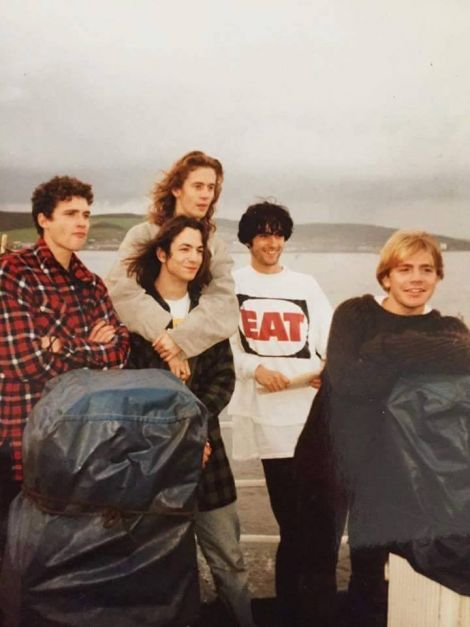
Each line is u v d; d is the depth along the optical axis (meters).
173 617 1.68
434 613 1.91
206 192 2.13
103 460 1.61
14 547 1.66
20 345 1.89
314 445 2.19
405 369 2.11
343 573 2.23
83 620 1.64
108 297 2.05
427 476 2.01
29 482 1.68
